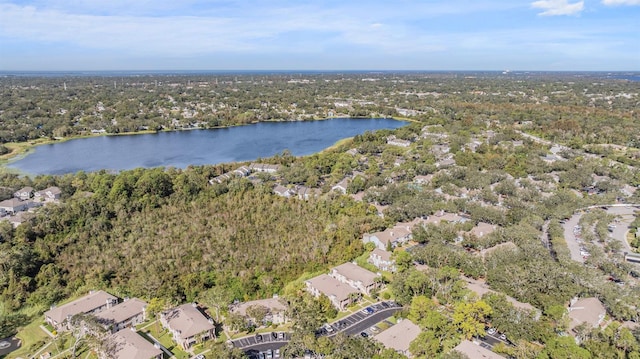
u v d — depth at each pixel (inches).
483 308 3715.6
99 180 7239.2
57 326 4047.7
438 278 4343.0
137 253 5226.4
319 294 4451.3
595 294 4195.4
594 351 3297.2
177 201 6648.6
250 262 5068.9
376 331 3875.5
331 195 7190.0
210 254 5211.6
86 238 5482.3
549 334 3489.2
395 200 6904.5
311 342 3383.4
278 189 7706.7
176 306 4315.9
